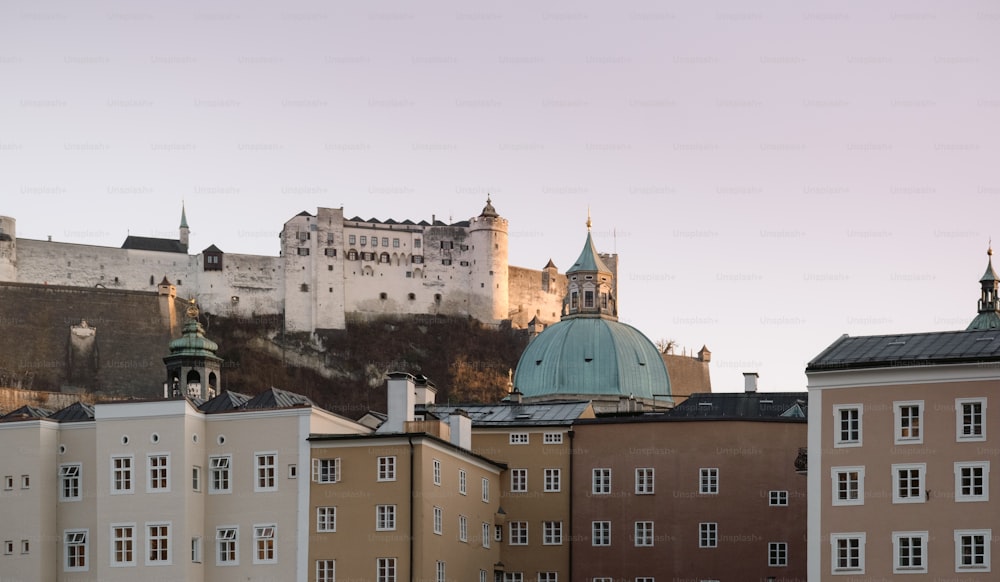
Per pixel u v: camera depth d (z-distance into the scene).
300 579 122.62
